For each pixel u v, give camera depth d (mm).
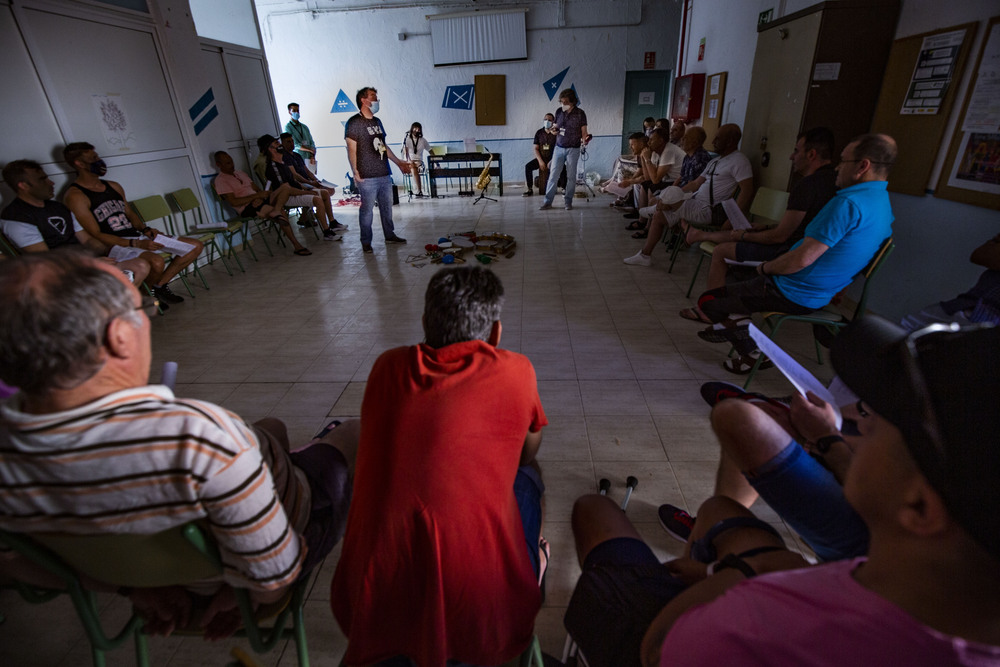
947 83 2527
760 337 1389
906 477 435
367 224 5137
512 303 3682
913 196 2789
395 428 911
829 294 2318
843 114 3230
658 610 880
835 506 933
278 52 9070
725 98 5004
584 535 1173
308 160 7758
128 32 4297
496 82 9094
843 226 2092
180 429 708
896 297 2949
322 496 1150
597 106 9234
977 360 408
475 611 863
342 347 3125
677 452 2074
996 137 2252
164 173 4715
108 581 888
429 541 838
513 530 938
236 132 5875
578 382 2609
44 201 3365
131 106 4344
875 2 2951
